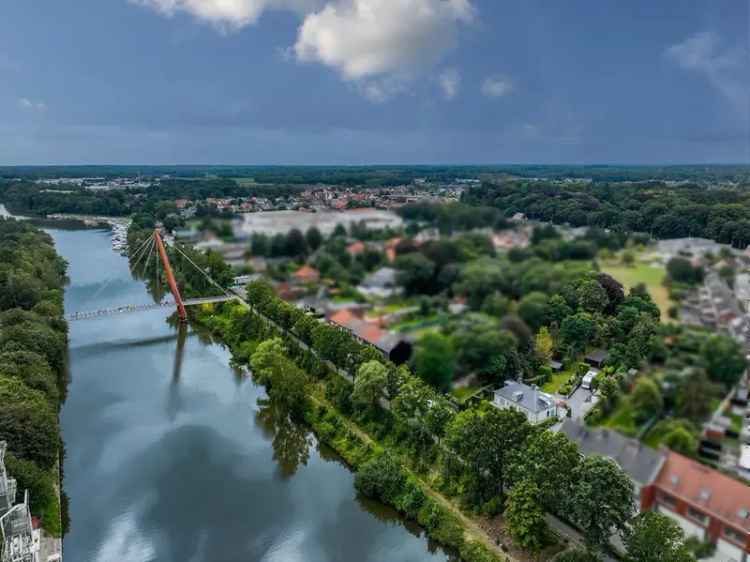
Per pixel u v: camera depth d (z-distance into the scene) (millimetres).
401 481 45875
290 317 66125
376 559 40562
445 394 47656
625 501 30578
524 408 44219
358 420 55969
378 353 53688
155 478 49719
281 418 60562
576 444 34844
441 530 41344
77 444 54594
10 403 46125
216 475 50406
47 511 41938
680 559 22969
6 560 33250
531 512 37375
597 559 33562
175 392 66312
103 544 41750
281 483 49469
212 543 42000
